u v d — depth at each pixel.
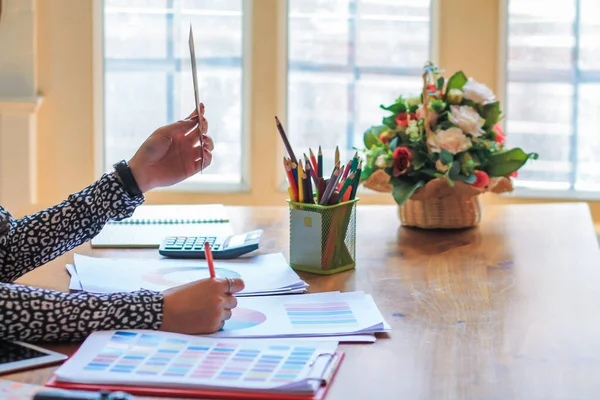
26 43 3.58
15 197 3.62
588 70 3.56
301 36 3.66
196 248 1.74
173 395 1.00
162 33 3.68
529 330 1.29
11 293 1.19
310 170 1.65
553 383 1.08
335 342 1.18
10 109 3.58
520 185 3.65
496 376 1.10
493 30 3.54
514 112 3.62
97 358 1.09
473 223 2.07
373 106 3.69
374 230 2.05
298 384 1.00
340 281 1.58
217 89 3.71
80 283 1.50
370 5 3.63
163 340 1.16
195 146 1.56
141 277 1.56
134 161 1.54
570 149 3.62
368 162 2.05
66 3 3.60
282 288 1.48
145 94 3.72
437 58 3.59
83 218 1.51
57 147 3.68
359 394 1.04
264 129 3.67
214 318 1.23
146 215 2.14
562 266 1.70
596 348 1.21
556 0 3.54
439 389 1.05
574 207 2.35
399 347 1.21
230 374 1.04
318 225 1.61
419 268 1.68
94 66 3.65
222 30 3.67
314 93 3.69
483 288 1.53
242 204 3.71
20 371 1.09
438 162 1.96
